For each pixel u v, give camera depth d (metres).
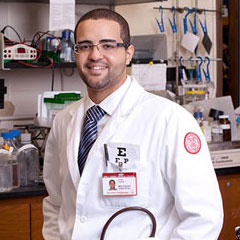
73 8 2.81
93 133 1.57
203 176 1.43
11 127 3.11
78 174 1.54
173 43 3.53
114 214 1.44
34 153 2.54
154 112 1.51
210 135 2.87
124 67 1.54
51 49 2.89
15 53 2.68
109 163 1.48
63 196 1.63
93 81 1.49
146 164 1.46
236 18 3.88
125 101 1.55
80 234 1.49
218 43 3.73
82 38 1.48
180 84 3.46
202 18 3.62
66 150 1.61
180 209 1.41
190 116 1.52
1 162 2.40
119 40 1.49
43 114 2.85
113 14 1.51
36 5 3.13
